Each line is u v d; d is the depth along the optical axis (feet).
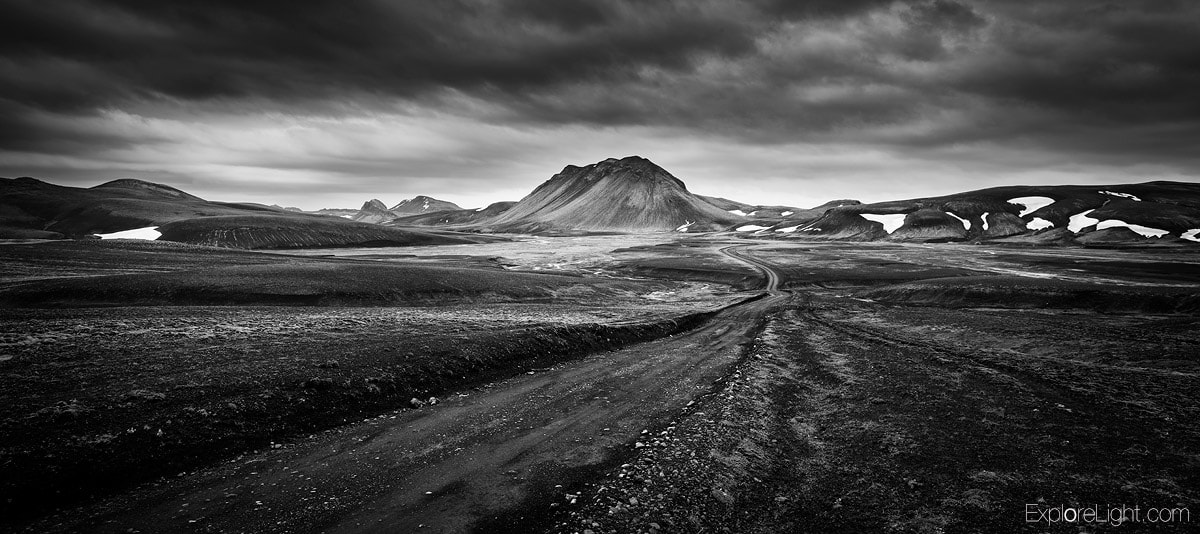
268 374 65.46
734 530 38.11
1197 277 278.46
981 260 403.75
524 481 44.75
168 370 65.87
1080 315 160.25
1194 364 85.25
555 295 238.68
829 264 396.37
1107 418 57.52
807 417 64.18
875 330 142.00
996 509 38.75
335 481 44.37
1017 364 86.89
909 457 49.19
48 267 253.44
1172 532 34.78
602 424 60.18
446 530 36.94
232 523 37.37
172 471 45.19
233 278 200.75
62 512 38.37
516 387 77.05
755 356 102.27
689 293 275.80
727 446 52.47
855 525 37.99
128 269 264.31
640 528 37.70
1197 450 48.06
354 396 63.77
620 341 120.37
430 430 57.47
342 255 498.28
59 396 54.39
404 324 112.06
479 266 366.43
